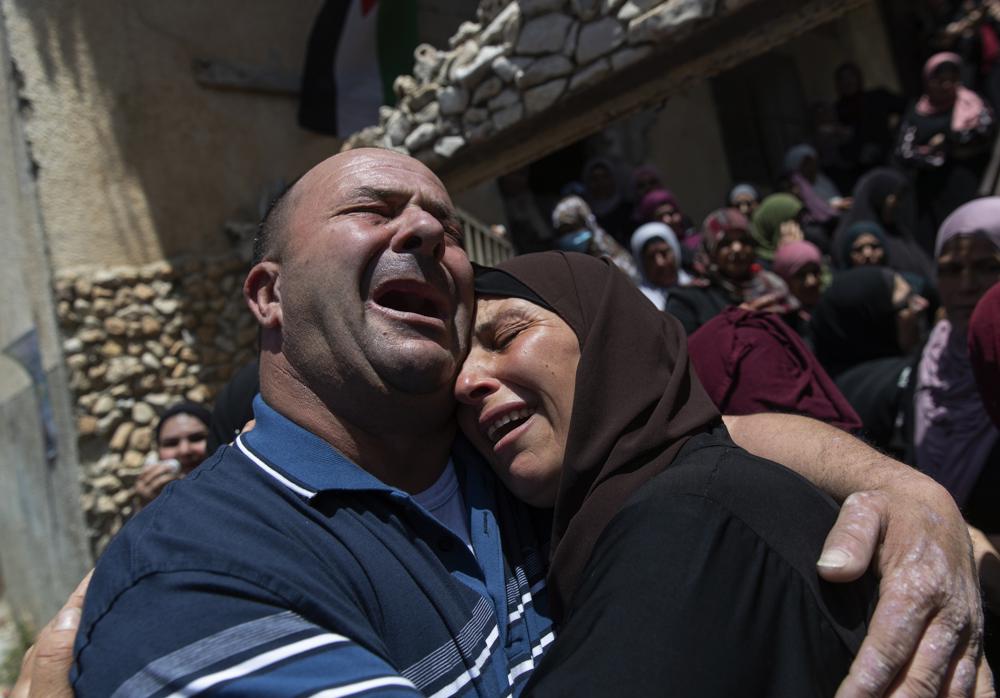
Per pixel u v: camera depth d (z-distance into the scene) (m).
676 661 0.95
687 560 1.01
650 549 1.03
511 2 3.60
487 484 1.43
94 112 5.32
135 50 5.48
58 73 5.23
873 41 9.27
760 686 0.97
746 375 1.85
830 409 1.84
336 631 1.05
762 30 2.86
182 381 5.34
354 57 5.62
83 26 5.32
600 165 5.70
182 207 5.57
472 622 1.20
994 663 1.53
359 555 1.16
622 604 1.00
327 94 5.66
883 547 1.07
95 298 5.17
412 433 1.35
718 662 0.95
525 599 1.32
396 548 1.20
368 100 5.62
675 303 3.21
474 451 1.49
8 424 6.16
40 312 5.25
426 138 4.00
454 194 4.27
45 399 5.34
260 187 5.84
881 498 1.11
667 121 7.66
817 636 1.00
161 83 5.55
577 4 3.26
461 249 1.44
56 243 5.14
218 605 1.00
